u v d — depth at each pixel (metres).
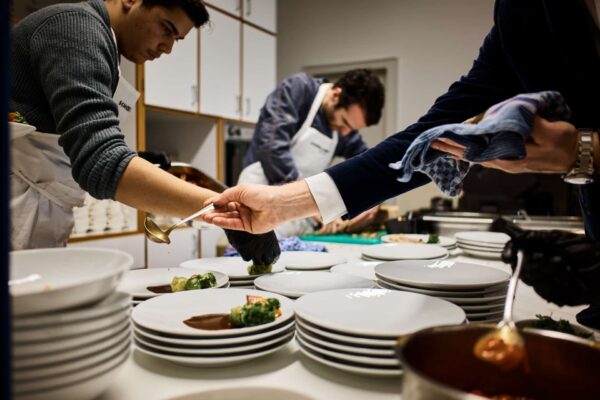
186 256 2.62
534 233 0.56
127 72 2.47
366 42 4.02
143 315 0.70
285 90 2.28
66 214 1.25
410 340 0.42
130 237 2.47
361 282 0.99
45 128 1.10
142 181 0.90
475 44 3.60
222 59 3.04
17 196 1.12
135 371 0.61
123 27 1.21
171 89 2.68
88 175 0.90
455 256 1.64
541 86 0.84
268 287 0.91
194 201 0.93
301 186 0.95
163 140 3.27
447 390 0.33
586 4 0.74
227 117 3.11
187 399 0.54
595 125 0.78
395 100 3.90
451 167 0.81
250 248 1.03
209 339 0.60
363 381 0.59
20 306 0.41
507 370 0.47
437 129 0.61
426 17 3.76
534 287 0.55
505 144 0.58
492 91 0.99
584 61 0.76
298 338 0.66
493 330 0.48
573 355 0.45
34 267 0.57
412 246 1.52
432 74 3.76
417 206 3.49
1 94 0.33
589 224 0.83
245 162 2.46
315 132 2.35
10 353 0.33
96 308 0.46
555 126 0.62
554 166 0.66
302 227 2.25
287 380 0.59
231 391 0.56
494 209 2.68
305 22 4.29
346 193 0.94
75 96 0.92
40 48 0.96
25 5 2.02
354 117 2.21
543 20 0.80
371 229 2.35
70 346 0.44
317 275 1.04
